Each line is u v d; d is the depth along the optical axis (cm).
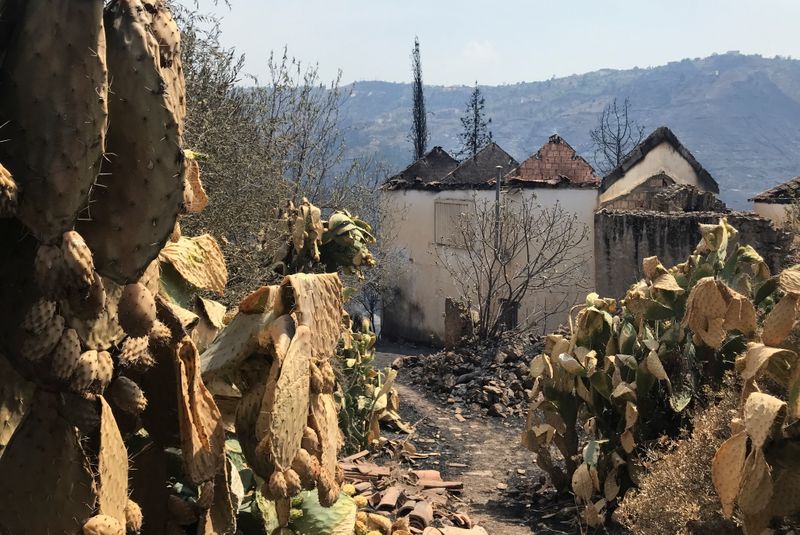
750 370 389
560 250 1499
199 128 700
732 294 508
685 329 618
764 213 1773
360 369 807
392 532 438
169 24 208
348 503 303
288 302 263
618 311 1159
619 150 4100
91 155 185
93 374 192
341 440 283
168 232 206
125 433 237
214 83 791
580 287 1806
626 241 1641
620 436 606
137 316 206
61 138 183
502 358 1141
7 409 199
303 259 705
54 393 195
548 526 604
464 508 646
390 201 2230
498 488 715
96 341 201
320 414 258
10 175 179
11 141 184
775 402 358
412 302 2266
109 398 217
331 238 713
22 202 183
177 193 204
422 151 4159
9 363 199
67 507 193
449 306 1268
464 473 764
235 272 661
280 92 1098
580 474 594
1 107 186
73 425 195
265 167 804
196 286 307
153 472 238
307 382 247
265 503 288
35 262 184
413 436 895
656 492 458
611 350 641
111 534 191
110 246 202
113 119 196
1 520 193
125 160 198
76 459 194
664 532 432
